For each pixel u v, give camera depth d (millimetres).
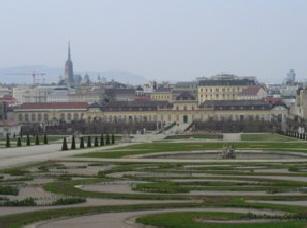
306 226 68688
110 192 99250
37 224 72438
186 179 118188
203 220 73625
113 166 150875
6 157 184750
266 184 109375
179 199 91188
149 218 74312
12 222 73062
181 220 73000
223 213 78062
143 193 97688
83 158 177875
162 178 120250
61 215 77750
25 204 85688
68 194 97312
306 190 101250
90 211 80750
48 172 136500
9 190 99875
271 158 180750
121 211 81188
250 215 76188
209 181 113500
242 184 109188
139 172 133750
